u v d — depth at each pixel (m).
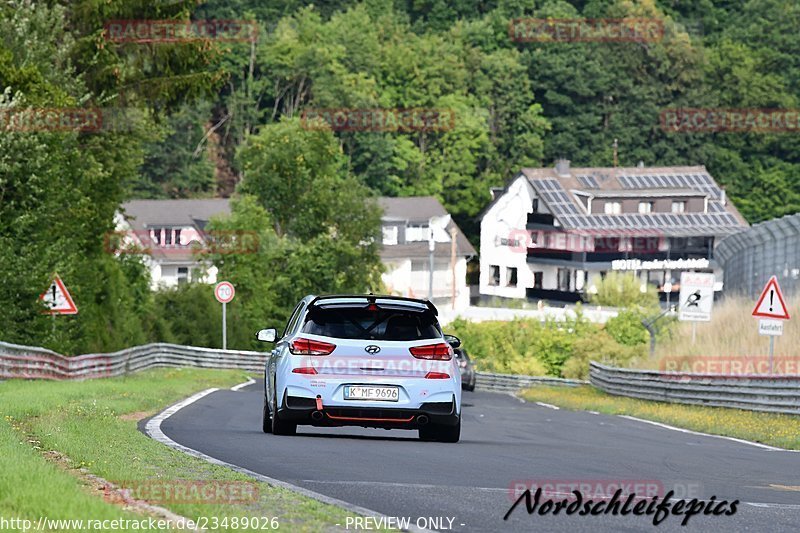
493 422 51.50
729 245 102.44
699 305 72.44
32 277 78.12
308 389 32.72
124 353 86.00
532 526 19.84
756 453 37.25
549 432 45.53
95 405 42.84
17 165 80.38
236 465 26.98
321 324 33.38
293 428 35.81
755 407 57.12
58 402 43.28
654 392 71.31
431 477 25.77
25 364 63.44
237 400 57.88
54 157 84.44
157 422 41.34
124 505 19.61
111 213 108.62
